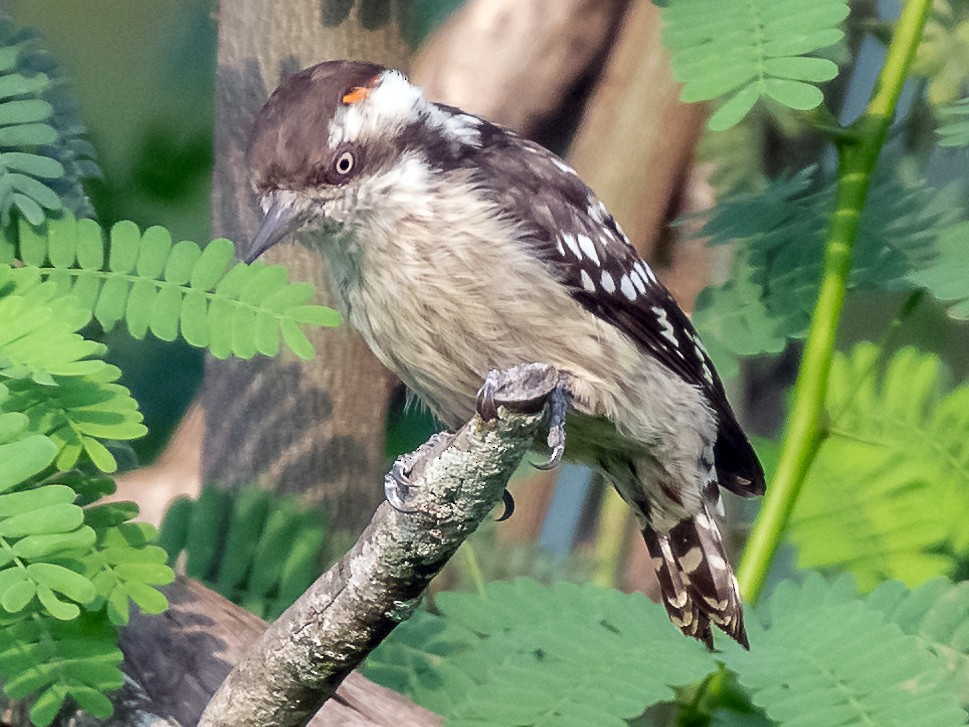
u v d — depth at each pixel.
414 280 2.42
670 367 2.44
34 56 2.44
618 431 2.44
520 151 2.44
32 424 2.40
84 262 2.42
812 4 2.41
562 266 2.43
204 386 2.49
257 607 2.46
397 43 2.48
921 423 2.46
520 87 2.52
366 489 2.49
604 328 2.43
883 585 2.43
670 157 2.51
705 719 2.43
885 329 2.51
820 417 2.45
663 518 2.45
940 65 2.48
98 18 2.51
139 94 2.52
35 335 2.40
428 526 2.37
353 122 2.43
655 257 2.51
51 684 2.39
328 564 2.47
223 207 2.48
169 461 2.51
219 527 2.46
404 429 2.51
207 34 2.52
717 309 2.46
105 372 2.40
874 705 2.40
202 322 2.42
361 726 2.41
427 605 2.47
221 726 2.39
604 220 2.44
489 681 2.40
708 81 2.41
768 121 2.49
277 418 2.48
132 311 2.42
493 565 2.47
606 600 2.42
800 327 2.46
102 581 2.39
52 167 2.43
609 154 2.51
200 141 2.52
